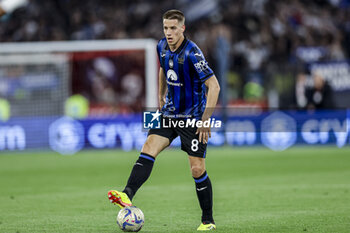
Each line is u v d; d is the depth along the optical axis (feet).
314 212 80.07
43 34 270.46
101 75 227.40
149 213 81.61
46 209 86.43
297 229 67.05
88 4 278.05
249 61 258.78
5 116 207.10
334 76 216.95
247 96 219.20
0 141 199.82
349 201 90.38
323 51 260.21
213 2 279.28
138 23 275.18
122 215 62.54
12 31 272.72
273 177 127.03
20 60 206.08
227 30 268.62
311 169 141.69
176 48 63.31
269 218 75.72
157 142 64.18
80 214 81.20
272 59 261.65
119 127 204.44
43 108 210.59
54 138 202.69
